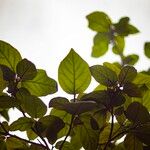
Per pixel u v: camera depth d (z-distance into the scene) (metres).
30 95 0.94
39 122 0.92
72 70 0.96
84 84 0.96
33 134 0.99
